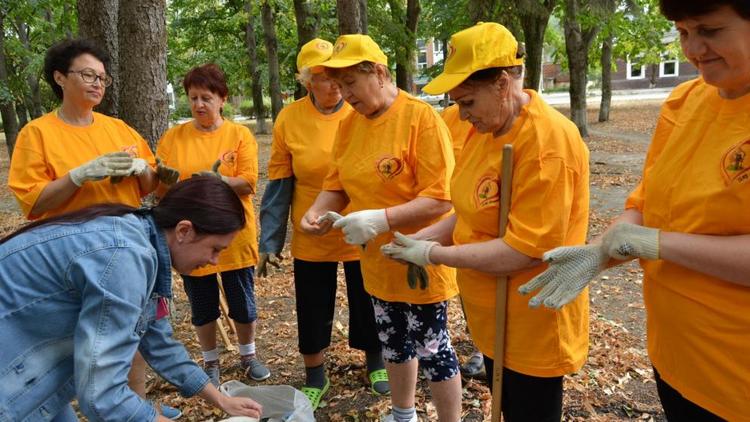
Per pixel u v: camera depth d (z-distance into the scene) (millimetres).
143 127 4445
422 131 2439
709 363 1497
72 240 1683
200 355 4227
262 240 3381
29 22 16938
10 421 1688
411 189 2525
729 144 1389
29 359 1703
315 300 3312
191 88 3471
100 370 1607
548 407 2016
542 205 1768
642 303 4875
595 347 3932
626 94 40938
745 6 1202
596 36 17578
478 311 2092
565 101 34656
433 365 2584
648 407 3189
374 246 2588
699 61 1338
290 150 3252
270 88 19344
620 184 10445
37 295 1675
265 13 18625
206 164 3484
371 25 13719
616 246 1544
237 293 3609
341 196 2930
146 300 1750
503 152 1811
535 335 1922
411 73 15305
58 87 2867
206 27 25938
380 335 2764
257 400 2666
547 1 13039
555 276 1653
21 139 2756
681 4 1273
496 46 1748
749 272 1340
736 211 1370
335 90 3109
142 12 4328
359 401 3426
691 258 1426
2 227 9320
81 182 2619
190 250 1820
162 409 3283
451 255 1941
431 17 16891
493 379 2051
